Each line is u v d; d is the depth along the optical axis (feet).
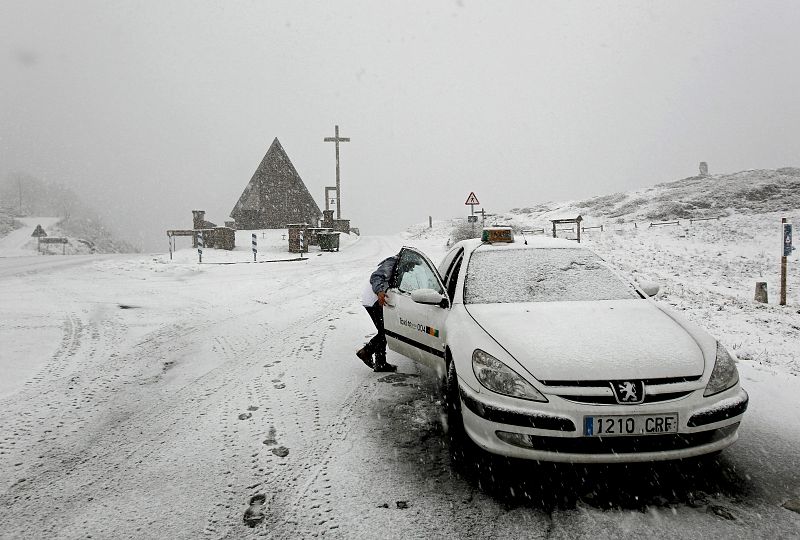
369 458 11.42
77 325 26.45
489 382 10.12
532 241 16.62
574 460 9.32
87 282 44.98
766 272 54.90
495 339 11.06
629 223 110.93
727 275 52.65
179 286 42.34
